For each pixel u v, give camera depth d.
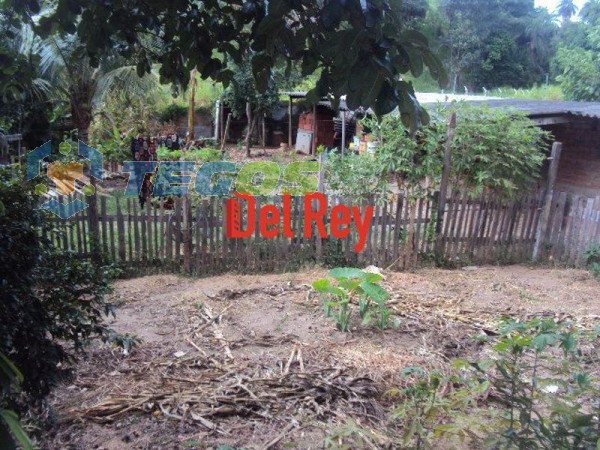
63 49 9.15
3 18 2.82
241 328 4.85
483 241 7.23
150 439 3.10
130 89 11.38
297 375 3.88
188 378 3.83
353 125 15.64
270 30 1.76
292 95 17.48
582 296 6.02
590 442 1.74
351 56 1.56
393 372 4.02
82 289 2.78
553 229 7.32
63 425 3.17
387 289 5.99
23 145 10.47
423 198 6.94
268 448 3.05
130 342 3.05
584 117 8.95
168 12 2.44
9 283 2.19
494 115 7.23
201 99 19.14
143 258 6.42
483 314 5.35
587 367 3.82
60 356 2.59
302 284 6.04
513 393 2.05
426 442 2.46
